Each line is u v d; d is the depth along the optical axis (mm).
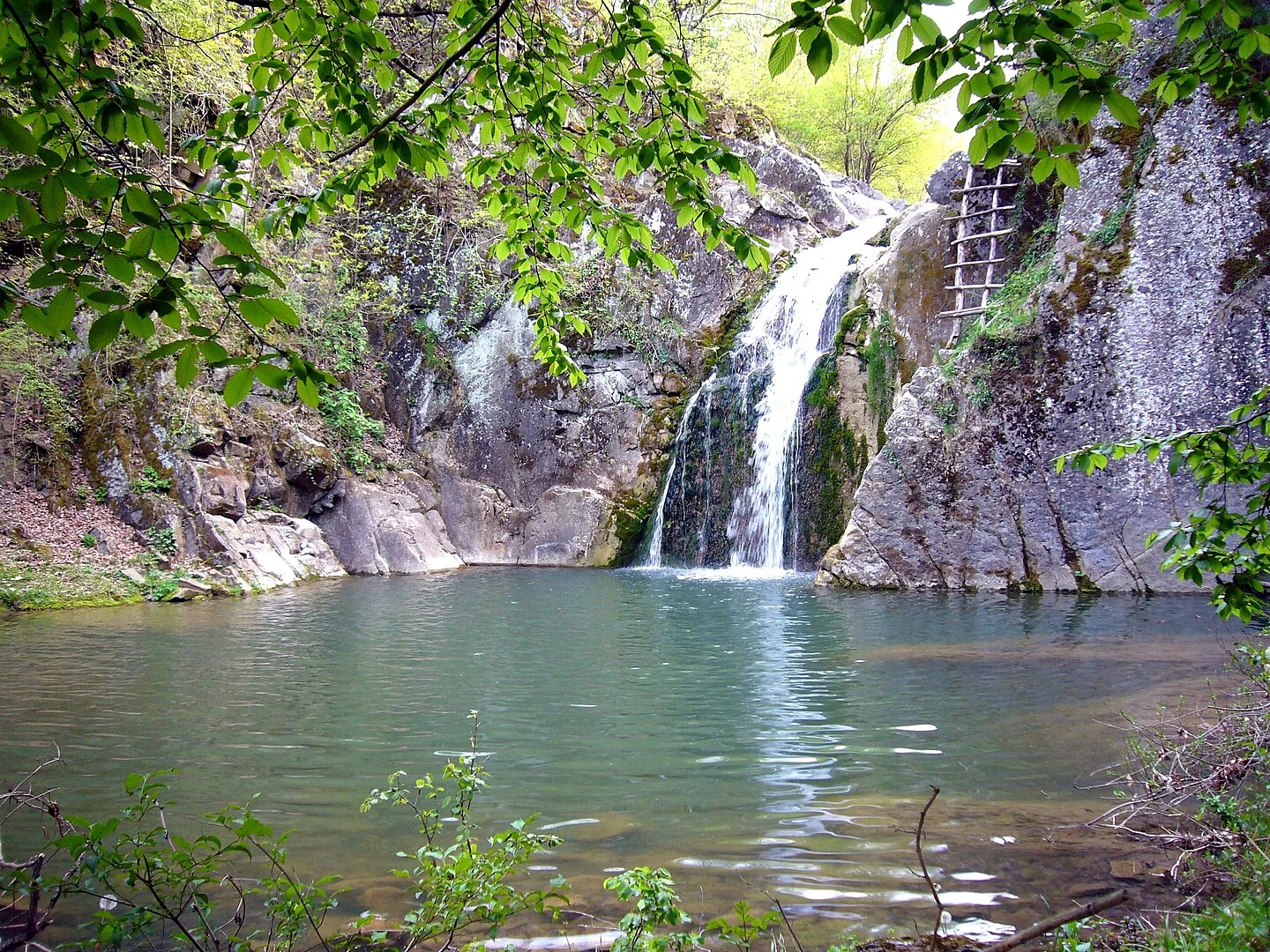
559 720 5820
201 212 1761
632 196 20719
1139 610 10023
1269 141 10953
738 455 18297
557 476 20016
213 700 6426
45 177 1678
